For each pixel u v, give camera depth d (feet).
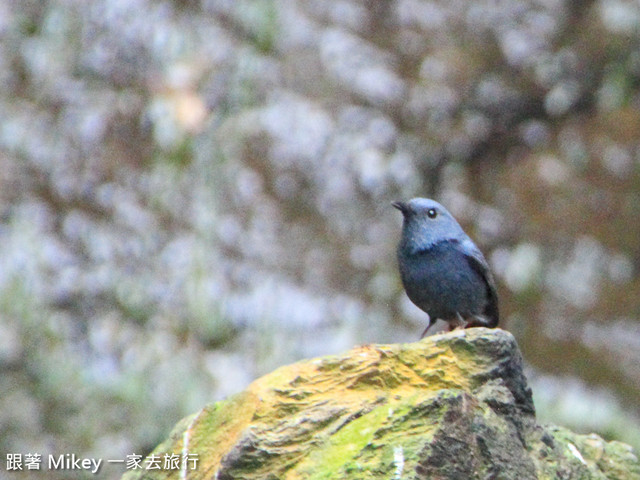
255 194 55.93
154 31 60.44
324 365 20.44
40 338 48.62
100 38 60.39
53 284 50.83
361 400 19.70
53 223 53.11
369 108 59.36
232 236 54.24
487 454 18.78
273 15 61.16
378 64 60.49
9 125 55.98
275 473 18.79
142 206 54.95
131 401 47.39
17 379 46.98
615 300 55.67
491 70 60.80
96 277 51.67
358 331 51.39
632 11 61.16
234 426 20.15
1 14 60.49
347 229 55.62
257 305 51.70
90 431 46.11
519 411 20.44
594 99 60.49
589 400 51.19
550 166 59.11
